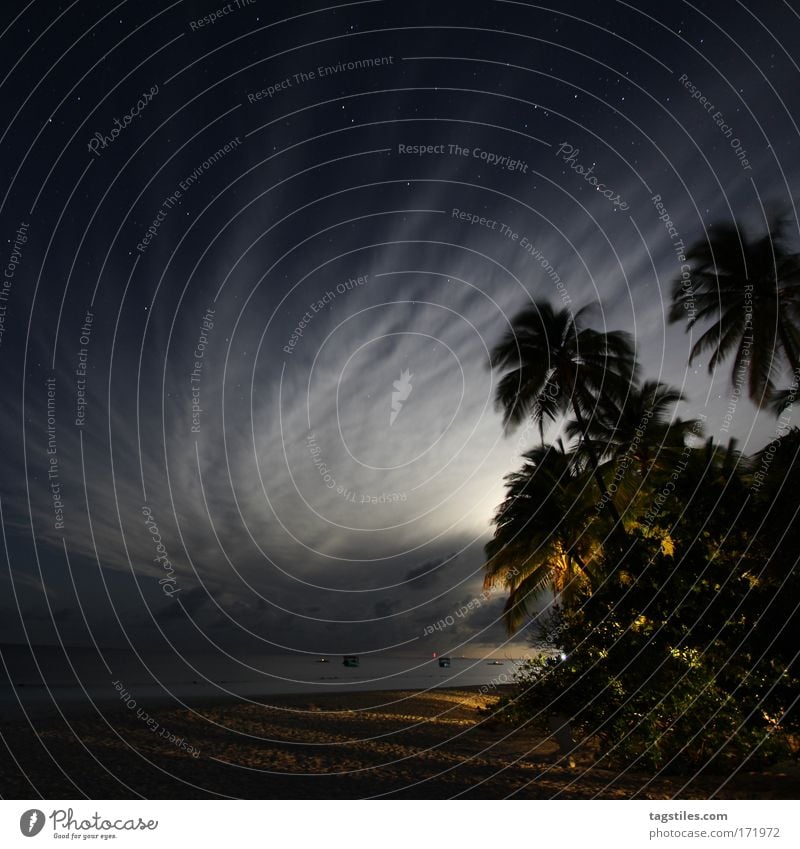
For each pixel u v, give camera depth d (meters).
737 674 12.01
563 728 14.05
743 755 11.46
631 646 13.19
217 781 10.12
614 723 12.64
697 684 12.13
